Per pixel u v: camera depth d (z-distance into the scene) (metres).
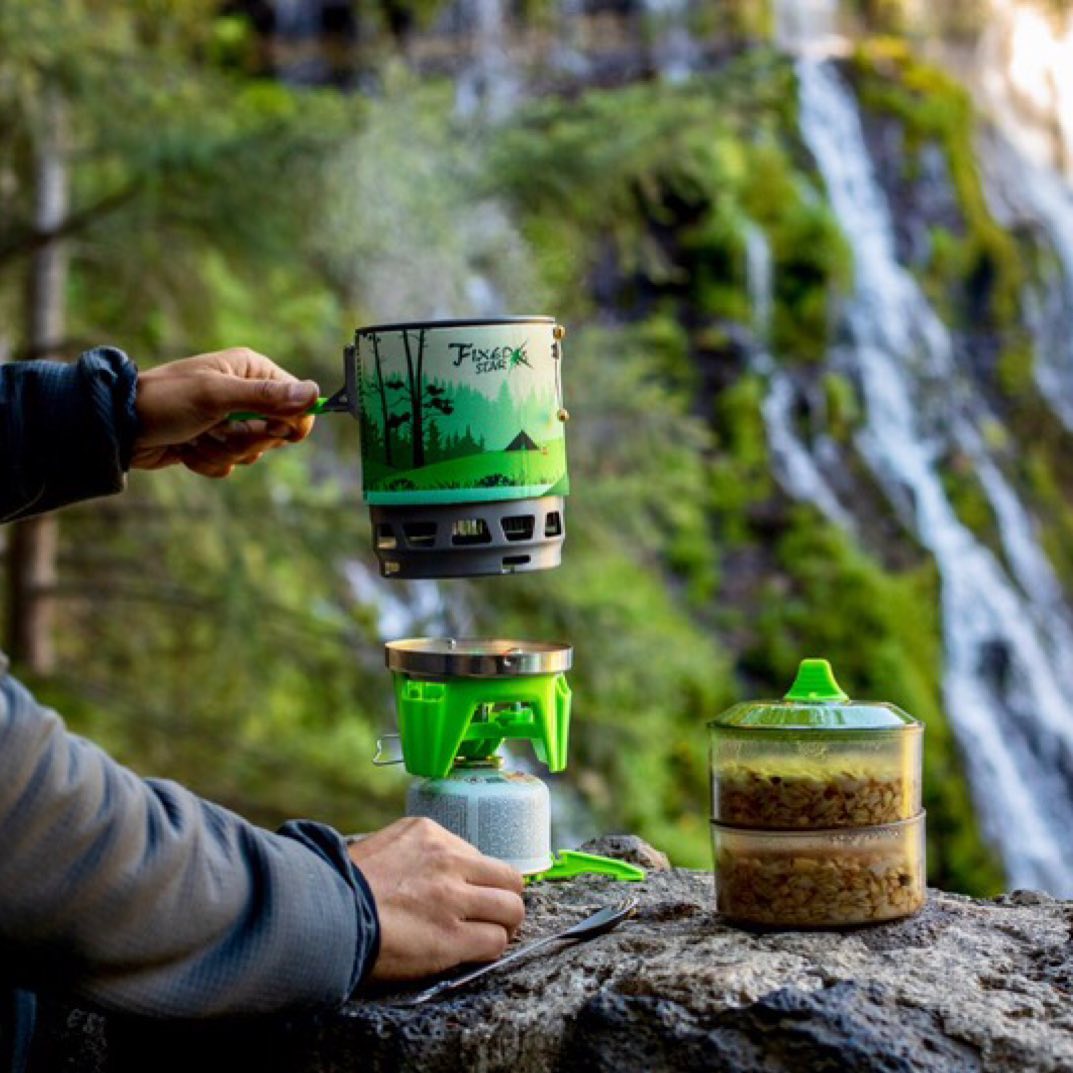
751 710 1.83
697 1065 1.56
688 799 9.68
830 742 1.77
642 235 8.52
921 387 13.12
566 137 7.08
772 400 12.51
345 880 1.66
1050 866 11.26
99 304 8.00
